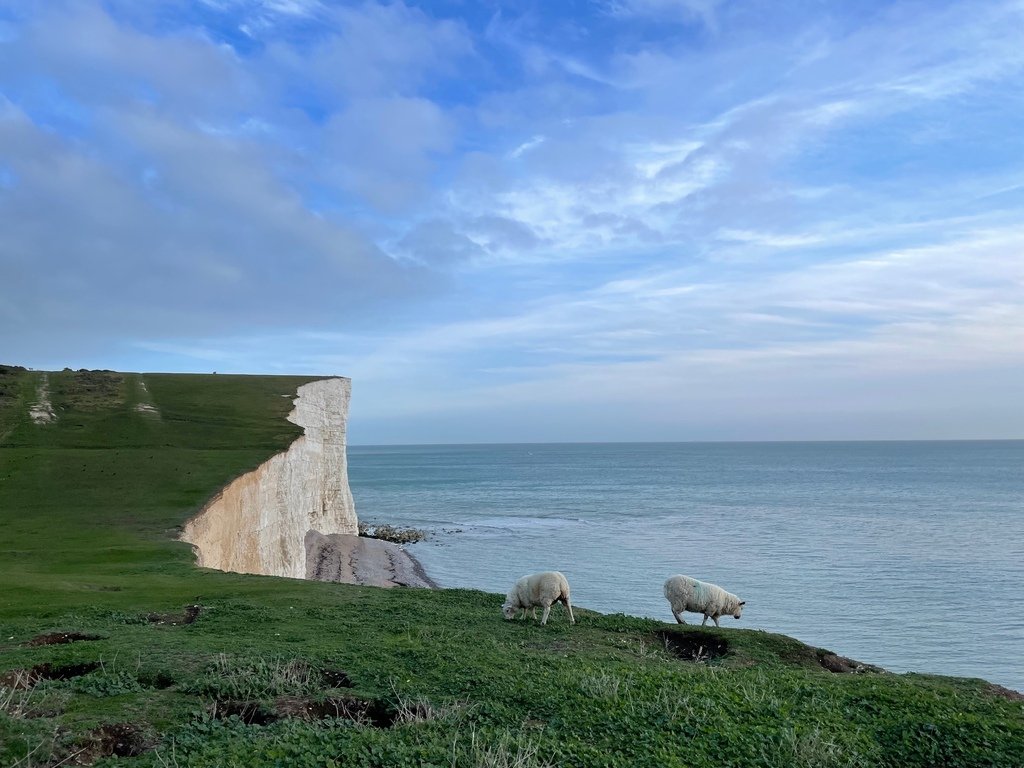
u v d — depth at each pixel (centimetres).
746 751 975
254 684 1202
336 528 7825
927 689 1338
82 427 6194
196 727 1015
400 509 10962
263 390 8288
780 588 4903
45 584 2261
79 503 4031
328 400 8512
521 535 7794
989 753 1000
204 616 1852
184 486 4425
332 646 1491
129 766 873
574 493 13475
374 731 990
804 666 1633
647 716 1080
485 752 898
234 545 4384
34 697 1121
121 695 1160
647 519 9088
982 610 4319
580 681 1225
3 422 6181
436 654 1416
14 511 3856
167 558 2936
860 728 1080
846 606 4419
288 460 5856
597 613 2134
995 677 3228
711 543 6944
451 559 6384
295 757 884
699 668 1438
